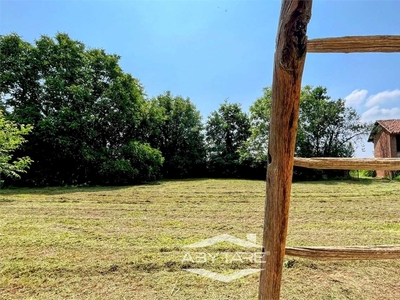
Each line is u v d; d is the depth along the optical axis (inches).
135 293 71.1
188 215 168.6
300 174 462.9
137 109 470.3
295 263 88.4
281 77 32.8
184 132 601.3
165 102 609.0
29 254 98.4
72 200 229.8
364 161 35.9
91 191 296.7
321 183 378.3
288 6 31.0
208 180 471.2
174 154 592.1
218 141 632.4
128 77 460.4
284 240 37.8
